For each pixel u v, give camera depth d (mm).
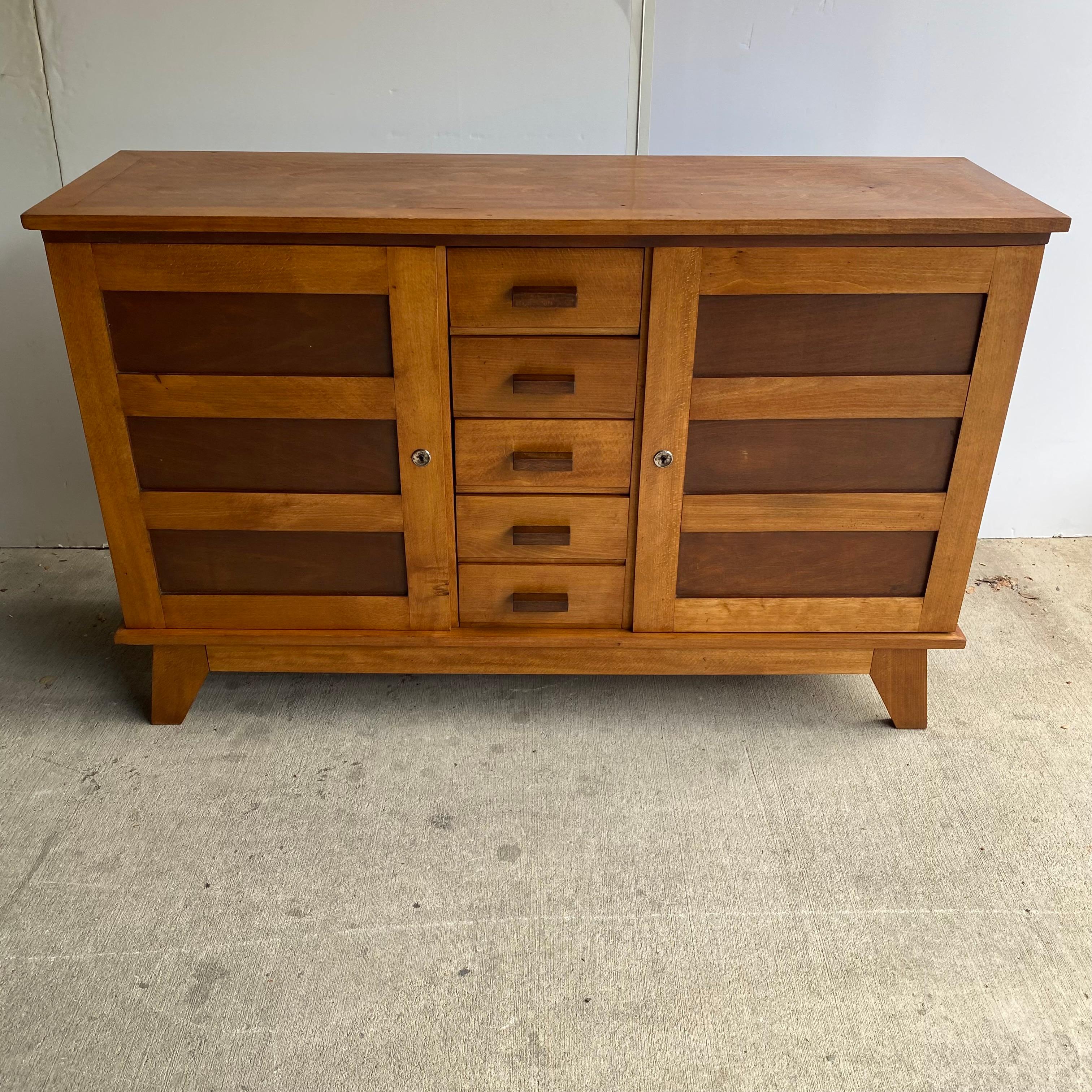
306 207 1527
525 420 1661
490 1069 1298
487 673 1974
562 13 1921
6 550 2406
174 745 1833
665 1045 1331
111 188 1614
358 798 1720
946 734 1893
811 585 1798
